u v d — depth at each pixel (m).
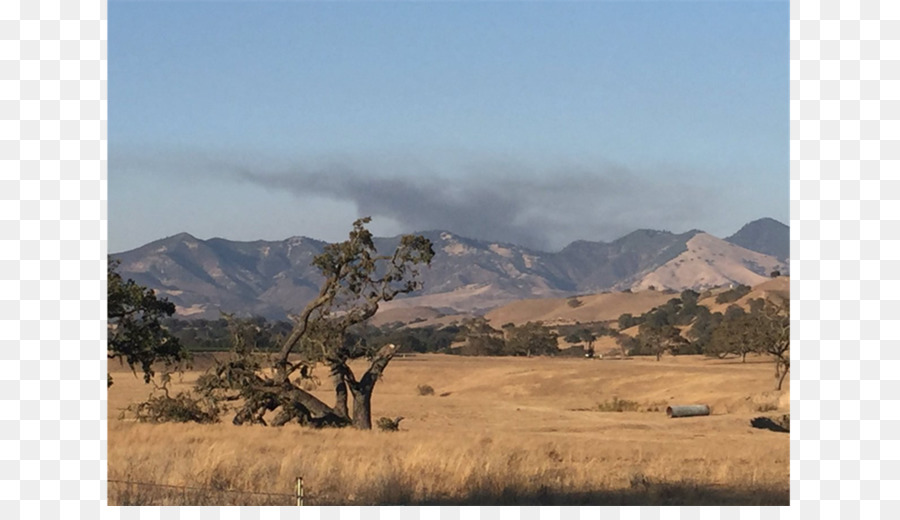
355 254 52.84
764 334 96.38
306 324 52.88
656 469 27.47
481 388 123.19
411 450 31.86
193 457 26.00
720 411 85.50
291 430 45.38
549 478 23.84
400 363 150.75
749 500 21.34
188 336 161.38
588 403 101.19
